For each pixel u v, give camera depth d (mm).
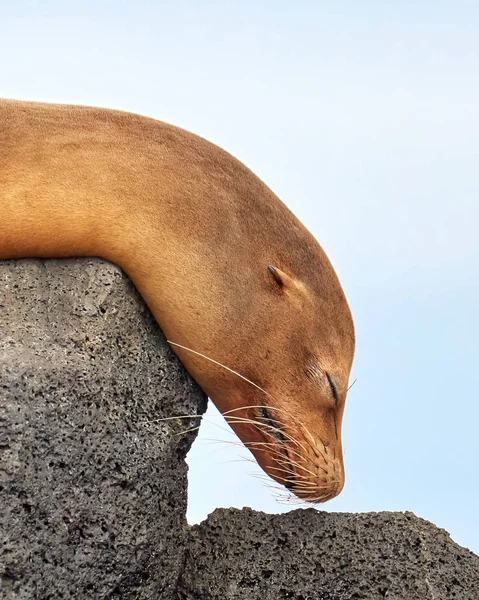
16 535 21562
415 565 25625
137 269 25859
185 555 25859
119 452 23812
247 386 26797
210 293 26094
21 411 21984
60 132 26438
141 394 25156
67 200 25422
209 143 28062
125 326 25422
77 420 23094
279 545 26188
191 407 26375
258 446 27516
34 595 21719
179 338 26234
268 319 26609
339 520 26641
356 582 25453
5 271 25156
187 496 25516
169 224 26047
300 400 27062
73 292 25047
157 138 27266
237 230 26797
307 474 27109
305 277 27500
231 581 25594
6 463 21562
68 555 22500
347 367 28062
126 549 23359
